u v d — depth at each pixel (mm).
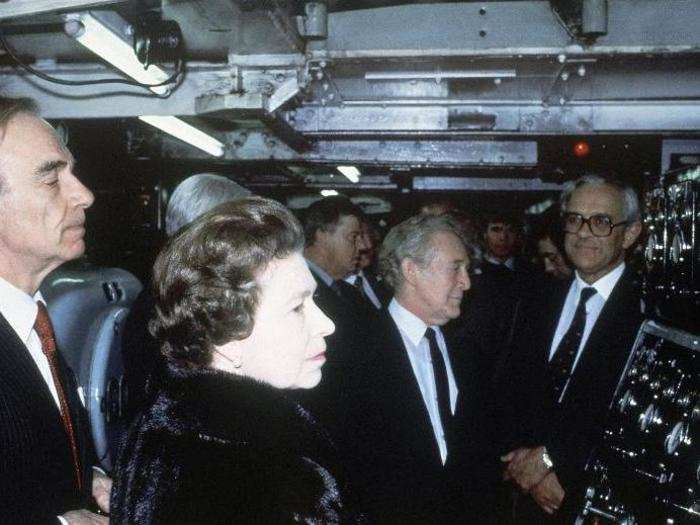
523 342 2660
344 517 965
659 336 1940
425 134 3900
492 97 3527
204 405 995
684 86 3227
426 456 2041
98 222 4293
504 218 5207
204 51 2717
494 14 2592
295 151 4824
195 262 1084
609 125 3643
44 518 1398
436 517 2027
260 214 1130
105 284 2908
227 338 1072
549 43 2592
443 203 3725
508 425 2541
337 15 2668
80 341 2611
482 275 3064
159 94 2848
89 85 2953
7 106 1447
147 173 4922
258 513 904
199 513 912
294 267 1123
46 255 1497
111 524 1021
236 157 4820
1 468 1333
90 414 2539
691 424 1560
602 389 2338
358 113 3824
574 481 2199
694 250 1655
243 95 2740
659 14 2506
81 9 1863
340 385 2113
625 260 2639
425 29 2643
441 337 2371
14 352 1415
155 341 2076
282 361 1108
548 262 4254
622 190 2473
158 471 973
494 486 2348
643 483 1722
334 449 1070
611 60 2678
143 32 2316
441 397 2203
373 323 2215
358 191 7488
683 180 1759
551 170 4863
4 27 2480
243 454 950
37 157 1440
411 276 2207
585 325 2492
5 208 1426
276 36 2465
